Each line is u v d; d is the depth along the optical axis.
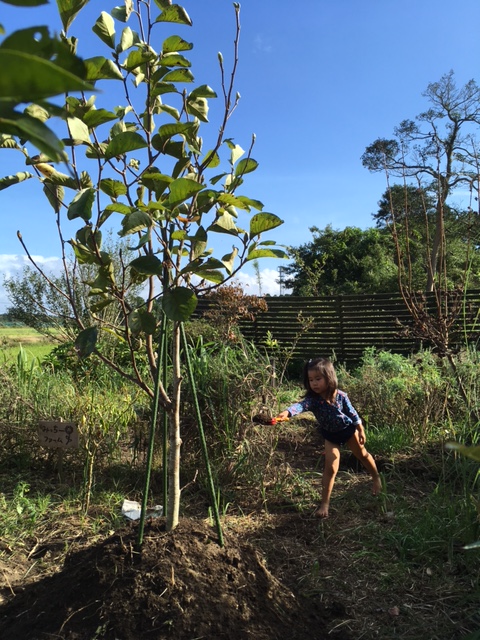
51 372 6.73
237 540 2.57
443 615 2.44
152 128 2.17
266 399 4.23
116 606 2.08
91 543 3.19
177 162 2.09
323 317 11.07
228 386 4.16
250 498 3.92
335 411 3.71
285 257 2.07
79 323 2.17
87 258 2.04
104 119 1.68
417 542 3.03
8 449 4.43
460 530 3.04
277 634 2.14
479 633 1.98
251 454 4.03
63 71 0.52
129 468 4.41
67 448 4.18
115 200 1.98
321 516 3.58
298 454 5.22
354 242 25.64
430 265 4.95
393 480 4.29
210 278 2.19
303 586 2.70
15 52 0.51
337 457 3.73
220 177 2.17
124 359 7.27
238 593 2.23
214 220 2.12
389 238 24.94
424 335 4.91
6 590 2.64
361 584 2.73
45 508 3.61
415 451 4.88
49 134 0.62
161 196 2.09
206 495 3.96
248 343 5.97
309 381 3.77
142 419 4.45
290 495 4.02
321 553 3.08
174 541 2.36
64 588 2.27
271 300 11.51
